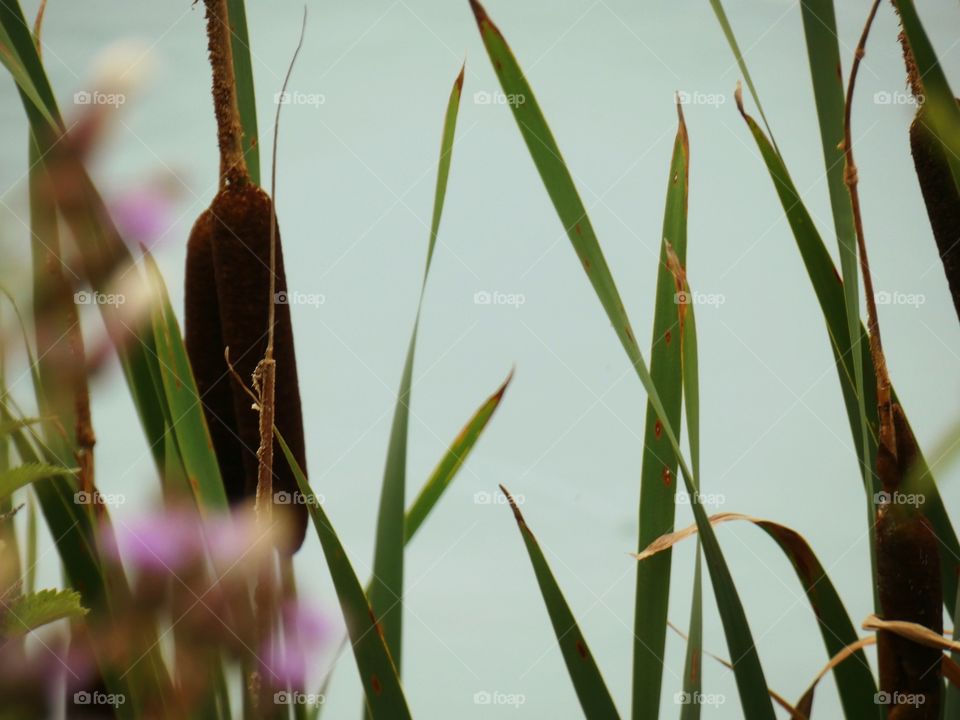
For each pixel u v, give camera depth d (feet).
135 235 8.33
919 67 7.77
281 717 7.90
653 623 8.00
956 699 7.84
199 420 8.01
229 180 8.00
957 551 8.05
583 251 7.93
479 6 7.97
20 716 7.98
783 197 8.06
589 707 7.92
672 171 8.02
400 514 8.25
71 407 8.05
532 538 7.91
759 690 7.82
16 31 7.95
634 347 7.84
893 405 7.79
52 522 7.99
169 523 8.01
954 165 7.79
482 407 8.47
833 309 8.07
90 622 7.98
